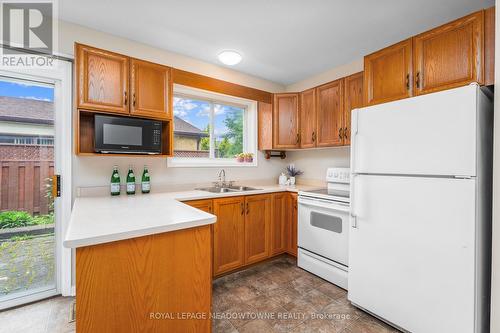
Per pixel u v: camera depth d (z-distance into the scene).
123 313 1.00
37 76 1.84
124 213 1.35
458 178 1.29
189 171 2.65
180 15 1.85
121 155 1.97
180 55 2.53
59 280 1.95
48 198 1.94
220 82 2.78
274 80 3.31
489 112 1.40
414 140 1.47
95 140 1.80
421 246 1.43
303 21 1.92
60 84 1.93
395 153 1.56
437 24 1.95
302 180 3.38
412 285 1.47
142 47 2.30
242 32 2.10
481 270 1.28
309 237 2.43
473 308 1.24
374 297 1.68
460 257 1.28
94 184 2.08
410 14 1.82
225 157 3.18
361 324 1.64
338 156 2.94
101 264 0.96
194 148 2.93
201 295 1.21
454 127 1.31
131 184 2.17
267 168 3.38
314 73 3.06
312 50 2.43
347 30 2.05
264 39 2.21
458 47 1.56
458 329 1.29
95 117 1.80
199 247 1.21
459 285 1.29
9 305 1.76
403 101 1.52
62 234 1.94
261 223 2.60
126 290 1.01
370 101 2.03
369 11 1.79
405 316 1.51
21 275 1.86
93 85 1.79
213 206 2.23
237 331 1.57
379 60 1.98
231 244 2.35
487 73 1.44
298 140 2.97
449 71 1.59
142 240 1.05
